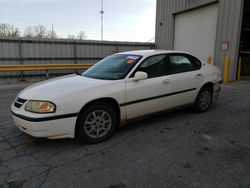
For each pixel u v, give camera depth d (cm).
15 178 278
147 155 333
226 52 1055
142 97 416
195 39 1316
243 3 977
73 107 345
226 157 325
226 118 498
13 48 1261
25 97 357
